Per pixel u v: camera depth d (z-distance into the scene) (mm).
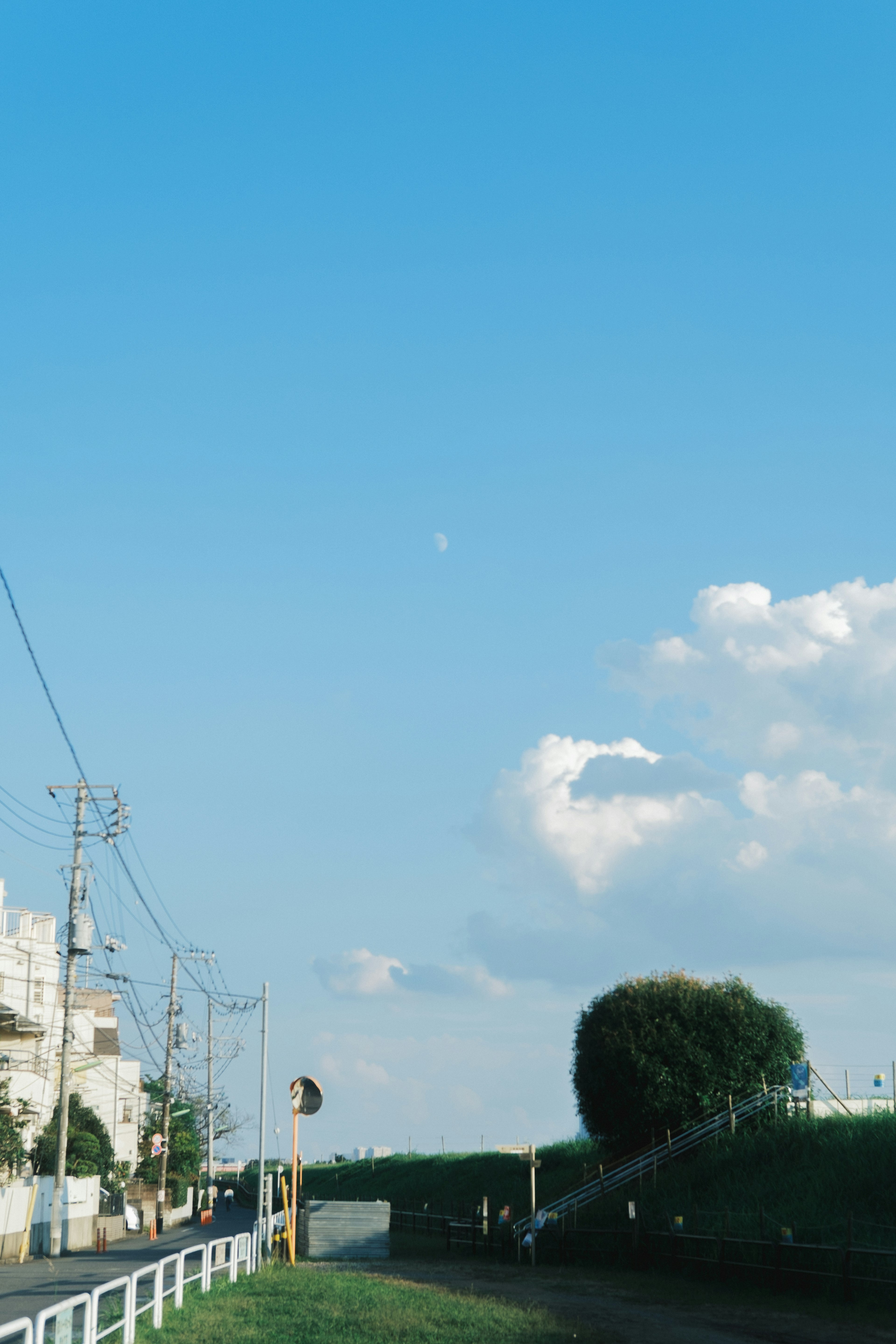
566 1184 51094
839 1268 27016
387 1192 87625
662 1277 33250
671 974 48500
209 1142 103688
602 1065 46750
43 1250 46500
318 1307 21953
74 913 48750
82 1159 63875
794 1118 40906
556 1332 20781
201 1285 24156
